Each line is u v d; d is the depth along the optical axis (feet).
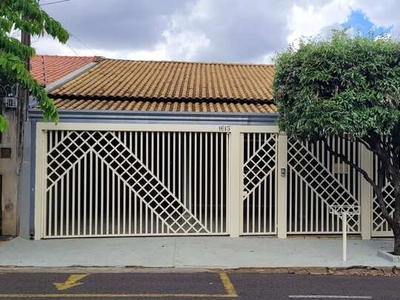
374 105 28.14
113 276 26.43
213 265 28.68
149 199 37.19
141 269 28.14
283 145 37.06
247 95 44.19
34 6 25.20
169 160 37.11
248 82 51.49
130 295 22.27
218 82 50.88
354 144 37.76
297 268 28.27
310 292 23.11
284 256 31.09
